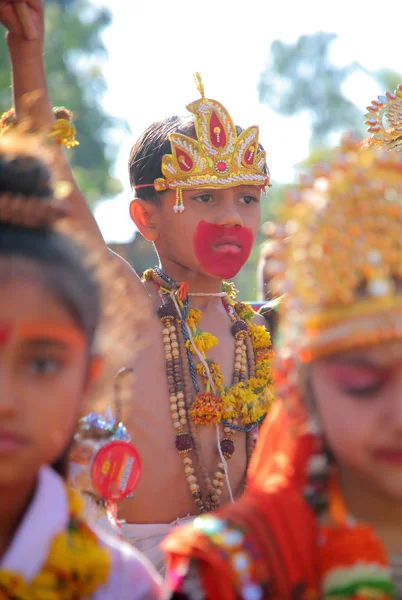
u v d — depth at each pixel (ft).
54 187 9.61
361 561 8.87
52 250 8.79
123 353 10.29
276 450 9.97
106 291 9.81
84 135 103.50
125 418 16.02
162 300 17.58
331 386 8.91
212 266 17.51
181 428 16.49
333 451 9.27
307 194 9.27
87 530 9.85
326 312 8.80
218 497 16.42
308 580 8.97
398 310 8.63
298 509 9.18
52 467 10.23
